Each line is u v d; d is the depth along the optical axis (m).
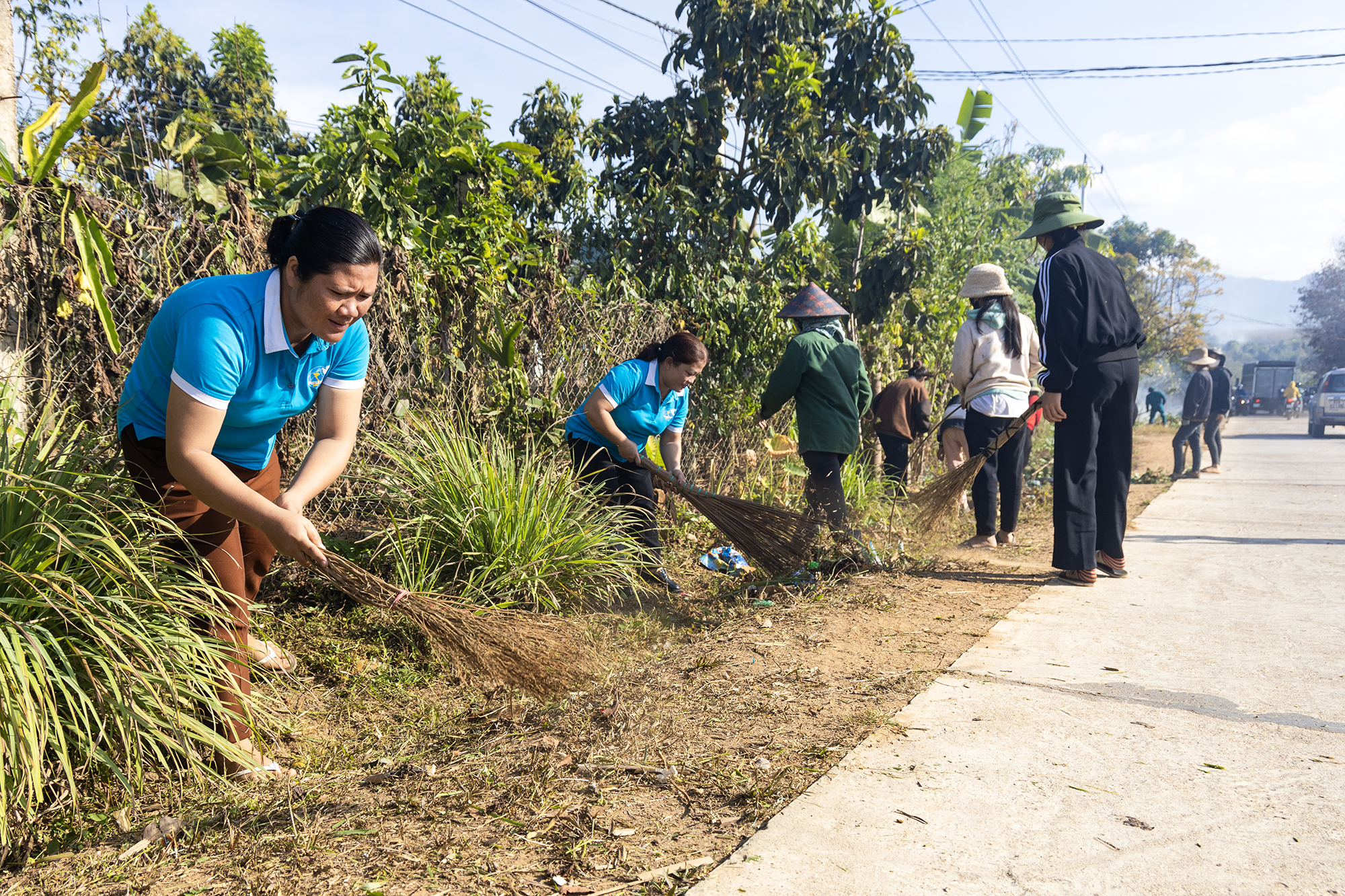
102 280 3.10
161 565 2.34
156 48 11.30
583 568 3.99
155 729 2.15
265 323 2.16
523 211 7.07
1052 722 2.65
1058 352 4.42
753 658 3.30
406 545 3.78
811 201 7.67
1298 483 9.95
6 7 3.28
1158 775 2.29
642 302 5.95
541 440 4.87
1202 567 5.08
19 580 2.13
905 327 9.20
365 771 2.42
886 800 2.13
